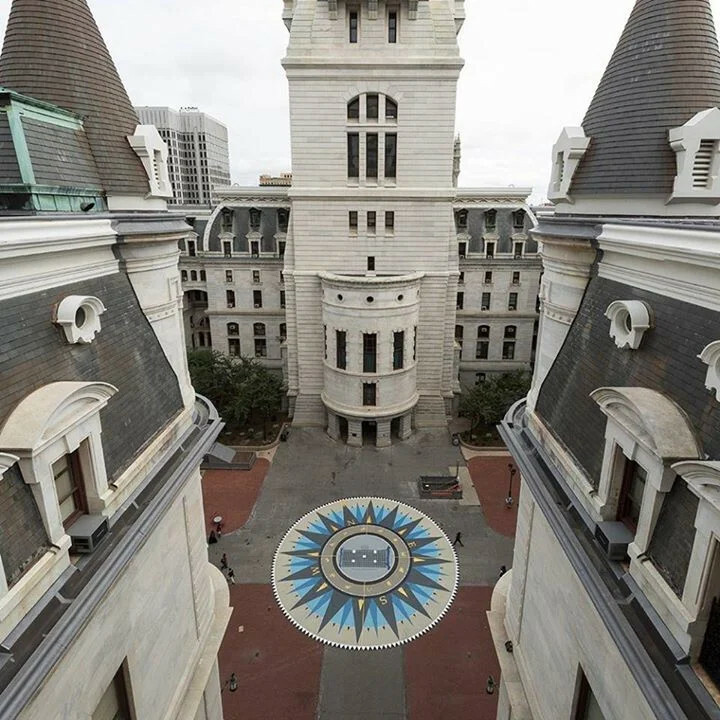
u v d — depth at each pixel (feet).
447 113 158.81
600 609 41.27
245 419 187.83
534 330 223.30
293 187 167.22
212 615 74.18
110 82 65.87
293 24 152.97
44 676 34.60
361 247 171.53
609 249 52.19
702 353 36.45
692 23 59.72
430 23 152.15
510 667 67.21
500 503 148.05
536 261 215.10
